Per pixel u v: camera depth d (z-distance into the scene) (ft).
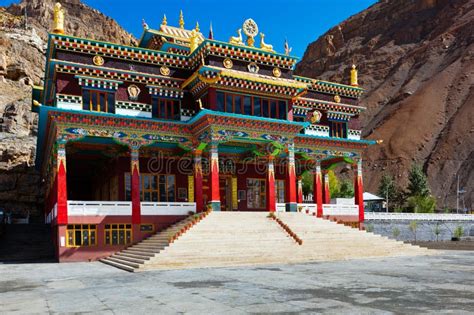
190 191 146.00
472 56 626.23
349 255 107.34
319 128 159.94
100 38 620.90
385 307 45.50
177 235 102.17
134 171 123.65
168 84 133.69
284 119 138.41
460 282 64.28
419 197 333.01
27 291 62.75
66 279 75.72
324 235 116.57
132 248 113.70
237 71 130.11
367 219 198.29
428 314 41.68
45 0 594.65
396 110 604.08
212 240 101.91
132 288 62.59
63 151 114.83
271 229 114.83
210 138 124.57
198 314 43.78
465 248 150.61
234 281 67.62
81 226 115.14
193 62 136.56
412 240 208.44
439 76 625.41
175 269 86.63
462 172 468.75
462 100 568.00
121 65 128.47
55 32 120.26
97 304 50.70
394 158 531.50
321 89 163.84
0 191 219.41
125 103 127.03
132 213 120.88
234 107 130.82
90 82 122.52
